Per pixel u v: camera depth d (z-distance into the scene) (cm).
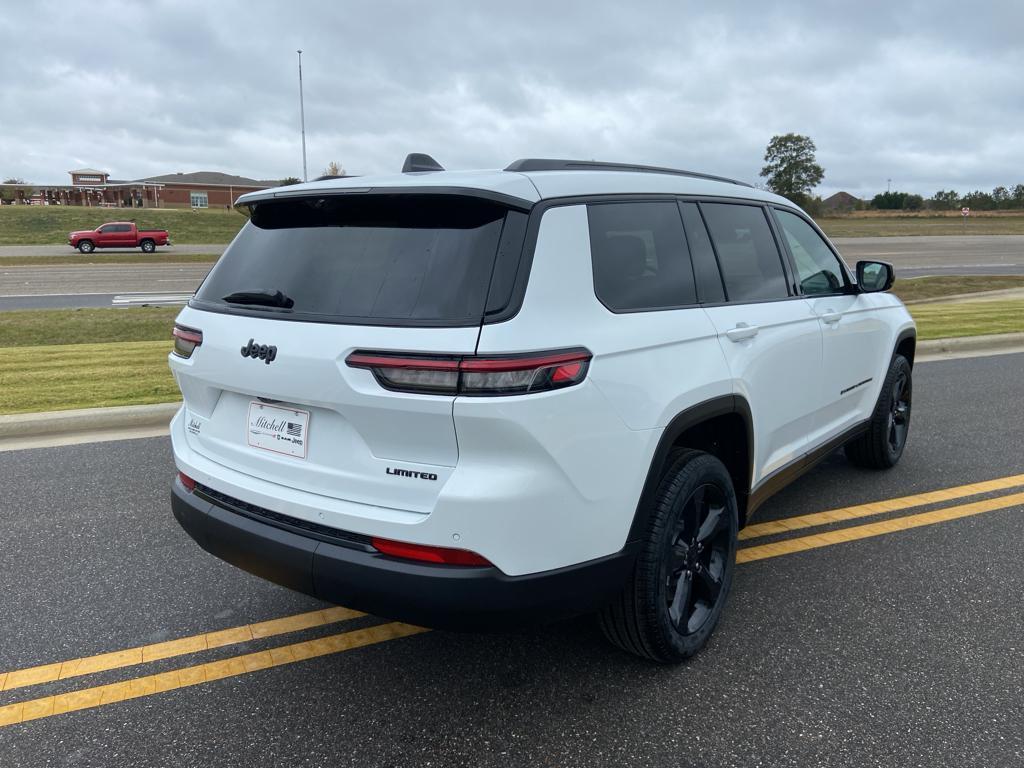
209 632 325
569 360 230
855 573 377
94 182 9175
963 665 295
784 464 375
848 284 444
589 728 259
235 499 274
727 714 266
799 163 10019
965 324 1234
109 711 271
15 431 614
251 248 287
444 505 222
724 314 312
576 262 247
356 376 230
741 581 368
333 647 314
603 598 254
